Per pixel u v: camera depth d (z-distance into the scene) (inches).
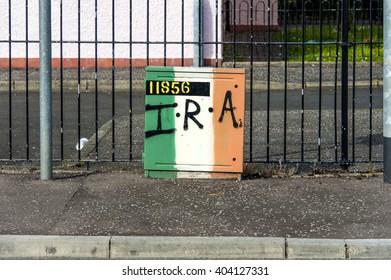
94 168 381.7
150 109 354.9
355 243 279.6
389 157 350.6
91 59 786.2
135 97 661.3
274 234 289.0
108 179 358.9
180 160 356.5
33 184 351.6
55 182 354.6
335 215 311.3
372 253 279.1
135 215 311.1
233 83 351.6
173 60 784.9
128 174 367.2
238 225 299.3
